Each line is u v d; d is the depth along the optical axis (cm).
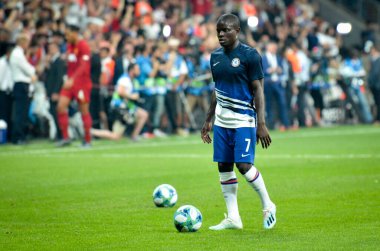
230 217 2572
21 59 5878
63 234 2506
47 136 6531
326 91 8456
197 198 3266
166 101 6912
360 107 8444
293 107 8094
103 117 6531
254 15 8662
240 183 3709
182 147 5741
